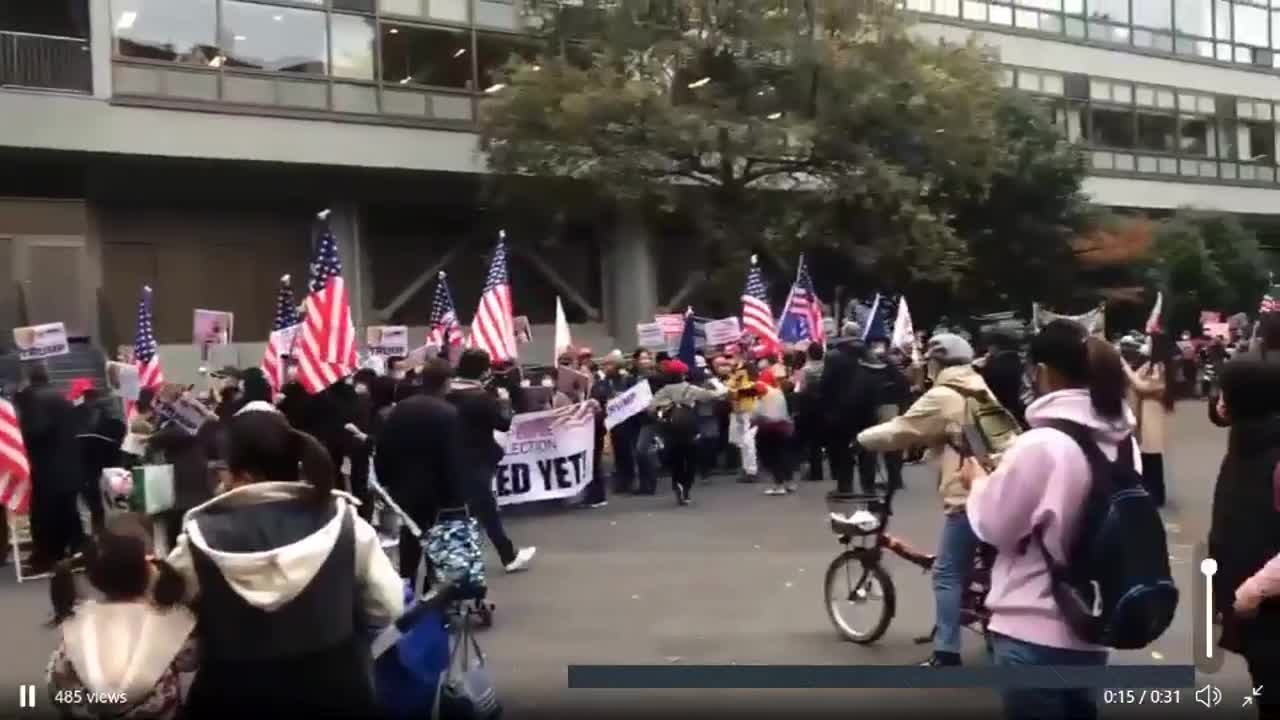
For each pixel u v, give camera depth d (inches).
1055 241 1338.6
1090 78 1776.6
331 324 489.7
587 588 398.3
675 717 254.4
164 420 465.7
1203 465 727.1
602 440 613.9
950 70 1089.4
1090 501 143.4
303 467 151.6
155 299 1101.1
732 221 1061.8
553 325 1320.1
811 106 1054.4
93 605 157.8
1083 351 150.5
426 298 1270.9
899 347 825.5
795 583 400.5
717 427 698.8
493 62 1223.5
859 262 1080.2
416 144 1175.0
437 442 309.6
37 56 987.9
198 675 146.2
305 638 142.9
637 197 999.6
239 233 1152.2
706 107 1012.5
